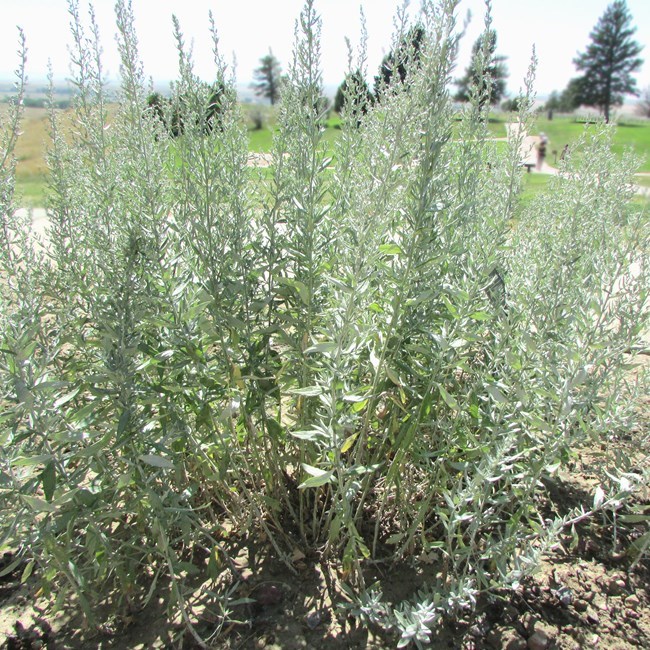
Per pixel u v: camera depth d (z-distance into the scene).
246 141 2.15
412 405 2.13
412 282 1.88
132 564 1.99
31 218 2.58
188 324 1.87
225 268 1.98
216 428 2.00
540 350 1.97
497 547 1.97
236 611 2.05
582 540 2.37
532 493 2.36
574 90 56.22
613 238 2.26
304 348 2.04
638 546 2.25
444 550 2.15
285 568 2.25
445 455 2.11
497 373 2.15
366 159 1.95
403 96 1.72
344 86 2.38
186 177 1.89
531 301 2.04
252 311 2.09
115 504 1.91
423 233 1.80
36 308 1.96
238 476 2.17
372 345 2.10
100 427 1.93
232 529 2.44
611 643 1.93
